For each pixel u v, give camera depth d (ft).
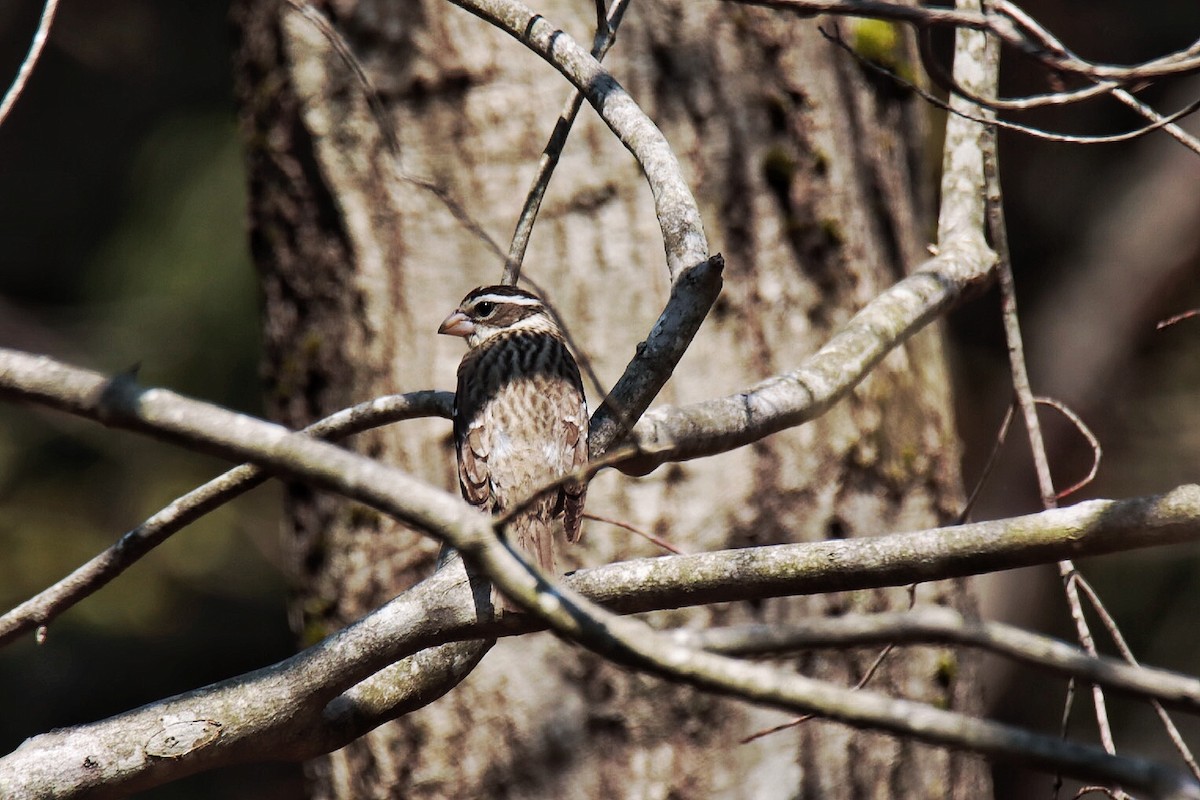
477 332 25.02
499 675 25.88
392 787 26.18
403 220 26.50
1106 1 56.03
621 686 25.68
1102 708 18.78
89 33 61.36
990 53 24.82
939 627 12.99
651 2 26.68
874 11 17.20
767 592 17.10
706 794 25.50
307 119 26.86
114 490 56.08
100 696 56.70
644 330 25.84
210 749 17.67
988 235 25.54
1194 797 11.78
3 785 17.22
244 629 56.70
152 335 54.65
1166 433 53.78
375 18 26.58
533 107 26.22
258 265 28.53
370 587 26.86
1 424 56.13
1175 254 54.80
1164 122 19.22
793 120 27.07
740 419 18.67
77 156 61.77
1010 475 53.93
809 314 26.76
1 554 53.83
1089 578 53.42
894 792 26.37
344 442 27.02
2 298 59.52
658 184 19.24
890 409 27.37
